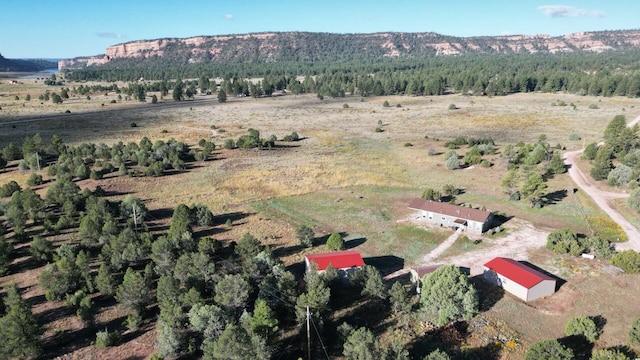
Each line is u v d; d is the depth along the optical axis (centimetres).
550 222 7231
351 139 14662
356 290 5312
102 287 5038
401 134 15275
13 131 15862
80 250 6044
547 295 5081
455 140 13150
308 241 6556
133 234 6178
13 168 11088
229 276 4709
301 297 4475
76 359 4066
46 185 9575
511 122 16575
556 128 15175
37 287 5322
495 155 11469
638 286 5159
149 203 8538
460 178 9806
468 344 4259
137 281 4759
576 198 8200
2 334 3900
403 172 10462
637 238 6506
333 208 8212
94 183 9756
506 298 5066
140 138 14838
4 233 6731
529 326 4541
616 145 10412
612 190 8488
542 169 9650
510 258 5981
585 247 6044
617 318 4584
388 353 3706
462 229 6956
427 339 4347
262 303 4222
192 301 4675
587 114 17625
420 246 6519
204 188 9469
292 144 14125
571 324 4316
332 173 10419
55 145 12144
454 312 4559
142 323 4650
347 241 6806
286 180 9938
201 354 4138
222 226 7438
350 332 4203
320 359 4047
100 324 4612
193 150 12938
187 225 7044
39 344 4066
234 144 13675
